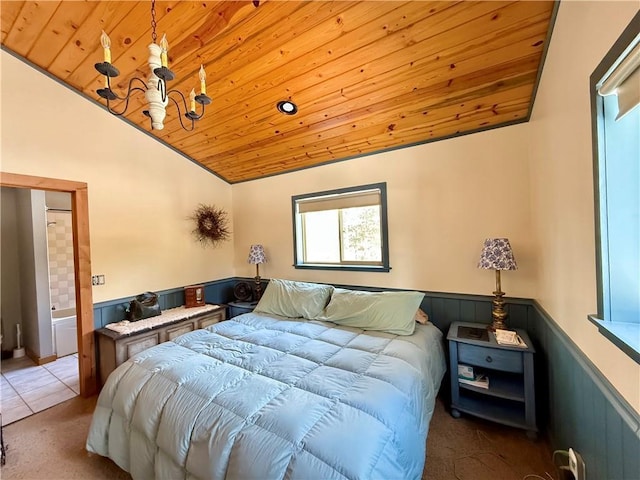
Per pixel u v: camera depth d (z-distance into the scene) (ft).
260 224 12.57
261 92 7.77
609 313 3.29
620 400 3.00
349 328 7.80
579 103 3.90
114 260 9.39
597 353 3.58
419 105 7.33
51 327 11.23
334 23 5.62
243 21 5.86
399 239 9.12
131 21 6.20
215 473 3.62
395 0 5.02
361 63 6.41
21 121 7.54
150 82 4.40
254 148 10.50
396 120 8.00
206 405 4.35
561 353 5.06
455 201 8.22
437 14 5.11
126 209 9.71
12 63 7.43
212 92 7.93
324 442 3.43
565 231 4.67
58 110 8.19
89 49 7.14
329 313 8.50
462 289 8.20
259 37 6.16
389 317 7.43
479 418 6.82
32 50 7.36
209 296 12.41
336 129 8.79
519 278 7.41
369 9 5.25
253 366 5.45
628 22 2.62
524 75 6.03
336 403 4.16
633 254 3.22
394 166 9.18
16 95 7.47
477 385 6.64
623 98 2.85
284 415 3.89
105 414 5.50
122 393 5.29
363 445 3.41
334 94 7.45
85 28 6.57
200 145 10.81
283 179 11.80
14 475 5.51
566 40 4.32
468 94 6.75
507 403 6.86
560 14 4.51
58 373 10.11
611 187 3.29
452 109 7.29
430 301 8.67
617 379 3.09
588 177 3.70
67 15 6.31
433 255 8.60
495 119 7.43
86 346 8.56
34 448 6.26
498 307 7.03
